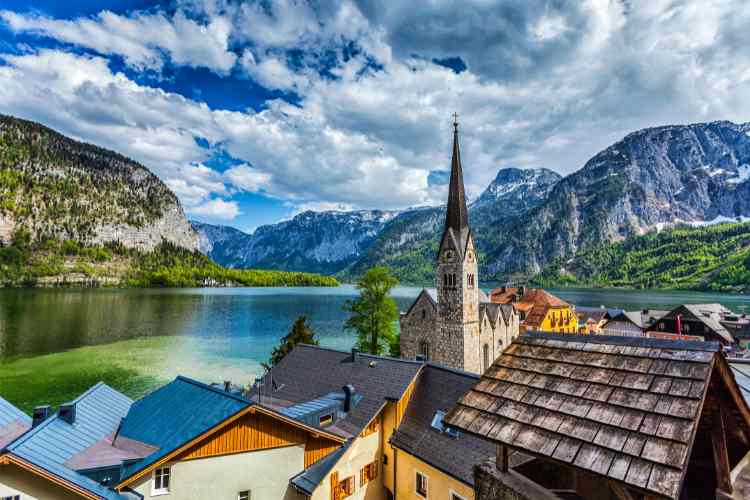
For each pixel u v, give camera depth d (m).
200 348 98.06
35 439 19.92
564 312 107.25
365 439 29.64
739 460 11.27
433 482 26.33
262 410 23.38
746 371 22.39
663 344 10.15
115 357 88.56
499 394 11.33
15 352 92.56
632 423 8.66
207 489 21.94
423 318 65.88
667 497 7.08
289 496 24.31
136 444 23.16
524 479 11.02
